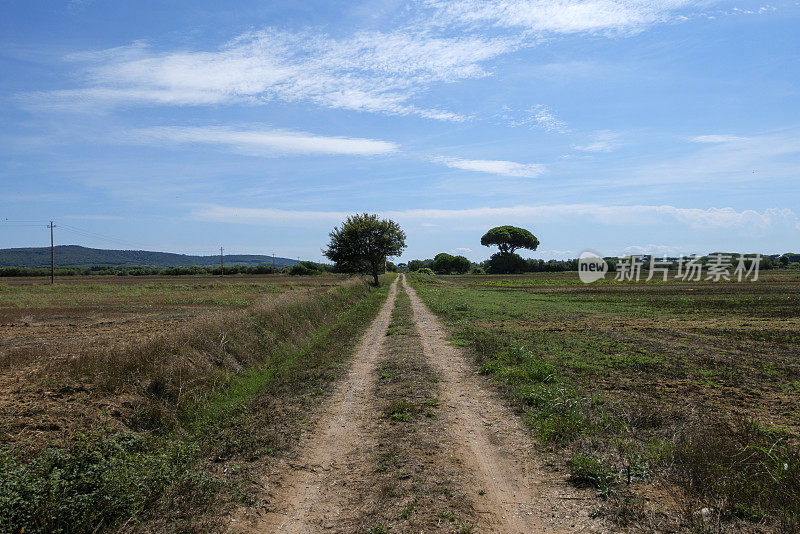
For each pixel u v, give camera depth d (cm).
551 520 471
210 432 727
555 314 2634
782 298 3547
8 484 419
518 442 693
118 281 7506
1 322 2112
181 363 914
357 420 818
